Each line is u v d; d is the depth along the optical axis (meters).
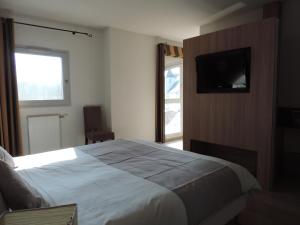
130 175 1.55
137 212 1.09
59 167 1.74
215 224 1.52
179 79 5.61
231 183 1.61
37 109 3.72
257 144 2.77
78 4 3.11
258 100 2.74
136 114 4.70
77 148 2.29
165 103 5.34
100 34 4.35
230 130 3.06
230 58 2.96
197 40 3.41
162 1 3.04
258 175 2.78
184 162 1.81
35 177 1.56
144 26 4.14
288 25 3.09
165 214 1.16
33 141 3.60
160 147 2.29
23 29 3.50
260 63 2.69
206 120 3.36
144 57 4.73
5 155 1.68
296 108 2.91
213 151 3.77
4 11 3.27
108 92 4.32
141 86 4.73
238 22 3.63
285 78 3.17
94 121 4.17
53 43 3.80
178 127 5.67
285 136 3.19
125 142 2.50
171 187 1.36
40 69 3.73
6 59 3.21
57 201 1.20
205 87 3.33
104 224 0.98
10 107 3.25
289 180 2.93
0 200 1.07
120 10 3.35
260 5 3.21
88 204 1.17
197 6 3.22
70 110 4.10
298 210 2.19
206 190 1.42
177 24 4.05
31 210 0.90
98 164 1.80
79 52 4.12
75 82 4.12
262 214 2.13
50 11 3.35
